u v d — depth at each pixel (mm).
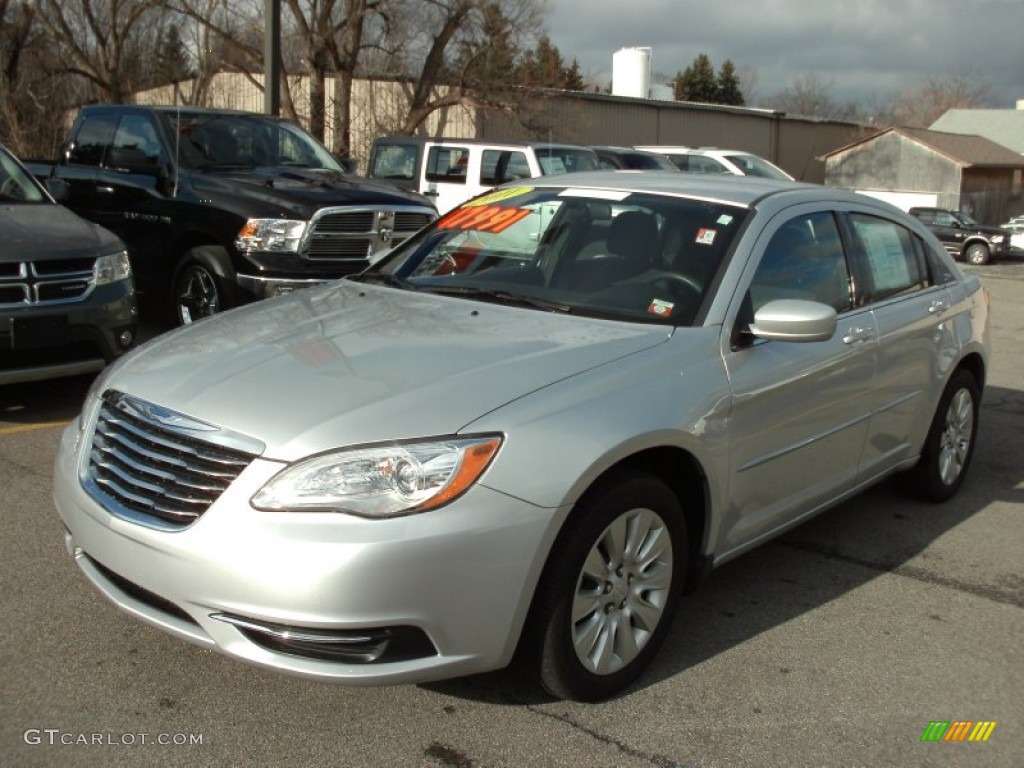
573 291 4047
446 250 4629
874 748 3207
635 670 3455
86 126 9445
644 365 3441
